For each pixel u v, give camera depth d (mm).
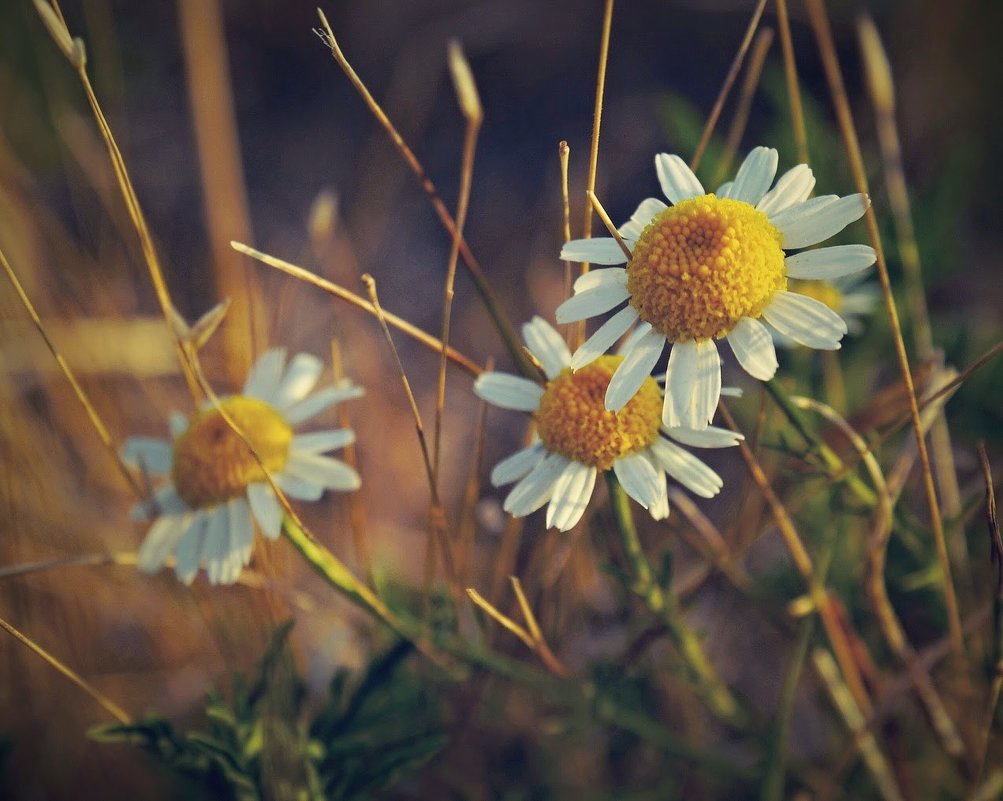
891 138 135
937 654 123
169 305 115
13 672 145
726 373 163
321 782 114
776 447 113
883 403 129
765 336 95
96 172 182
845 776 136
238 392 151
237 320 153
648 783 144
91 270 173
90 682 148
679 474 102
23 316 159
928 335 139
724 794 141
